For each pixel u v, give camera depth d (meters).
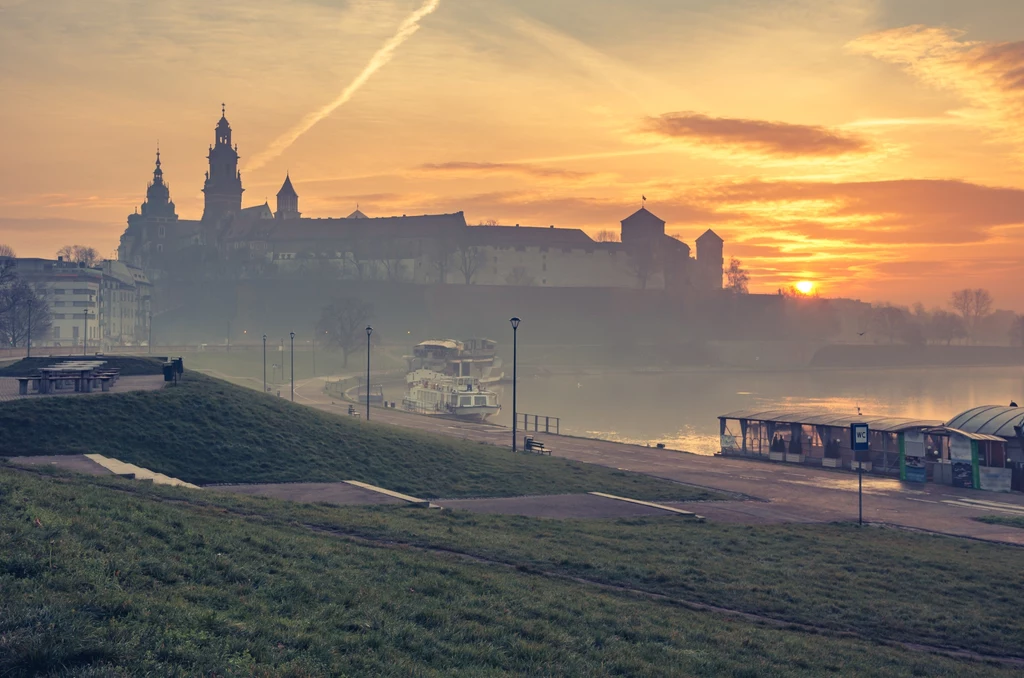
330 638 17.66
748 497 59.03
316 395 154.50
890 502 58.62
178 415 52.94
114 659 14.05
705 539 39.94
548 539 36.50
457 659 18.09
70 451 45.50
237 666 14.95
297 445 53.78
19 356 129.25
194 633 16.02
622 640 21.69
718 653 21.86
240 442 51.81
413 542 31.72
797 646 23.95
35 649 13.63
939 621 28.92
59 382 63.25
